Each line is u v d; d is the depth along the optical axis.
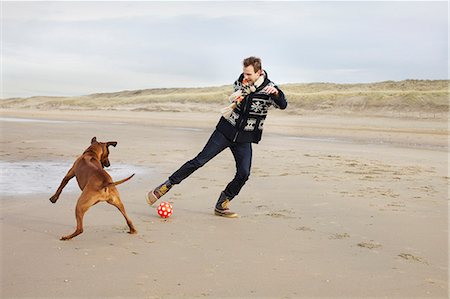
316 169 11.26
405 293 4.12
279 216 6.72
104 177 5.42
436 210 7.29
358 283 4.32
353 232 5.99
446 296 4.08
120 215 6.56
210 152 6.52
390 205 7.56
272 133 23.27
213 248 5.22
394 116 36.84
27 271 4.40
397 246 5.45
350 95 44.00
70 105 64.69
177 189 8.49
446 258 5.07
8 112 47.12
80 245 5.19
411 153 15.64
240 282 4.27
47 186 8.53
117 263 4.66
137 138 18.61
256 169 11.06
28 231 5.69
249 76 6.19
